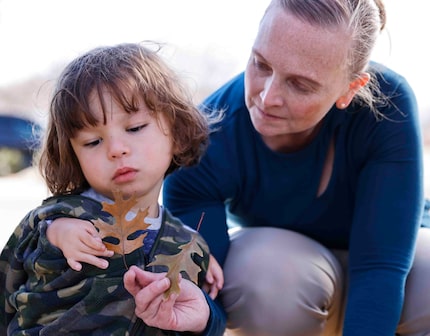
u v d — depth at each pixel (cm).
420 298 192
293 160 198
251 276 191
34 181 764
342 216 208
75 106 166
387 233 190
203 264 182
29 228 172
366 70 189
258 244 198
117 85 167
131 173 167
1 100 991
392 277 186
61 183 177
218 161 200
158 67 181
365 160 199
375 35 181
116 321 161
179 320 159
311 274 194
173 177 203
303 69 170
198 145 190
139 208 171
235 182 203
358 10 174
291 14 170
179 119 181
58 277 163
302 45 169
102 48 182
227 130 202
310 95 174
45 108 188
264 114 179
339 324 212
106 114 165
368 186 195
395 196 192
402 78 201
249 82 181
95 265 160
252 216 212
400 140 194
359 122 196
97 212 168
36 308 165
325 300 196
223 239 200
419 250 199
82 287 161
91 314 160
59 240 163
